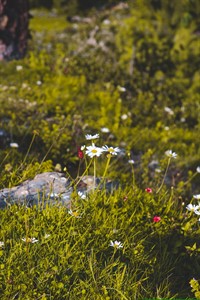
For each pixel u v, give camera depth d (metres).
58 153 9.75
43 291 5.10
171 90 13.84
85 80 13.83
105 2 28.38
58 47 17.00
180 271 5.86
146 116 12.81
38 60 15.02
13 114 10.81
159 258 5.87
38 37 19.25
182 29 14.71
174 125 12.72
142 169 10.23
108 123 11.77
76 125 11.15
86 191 6.75
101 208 6.14
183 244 6.18
